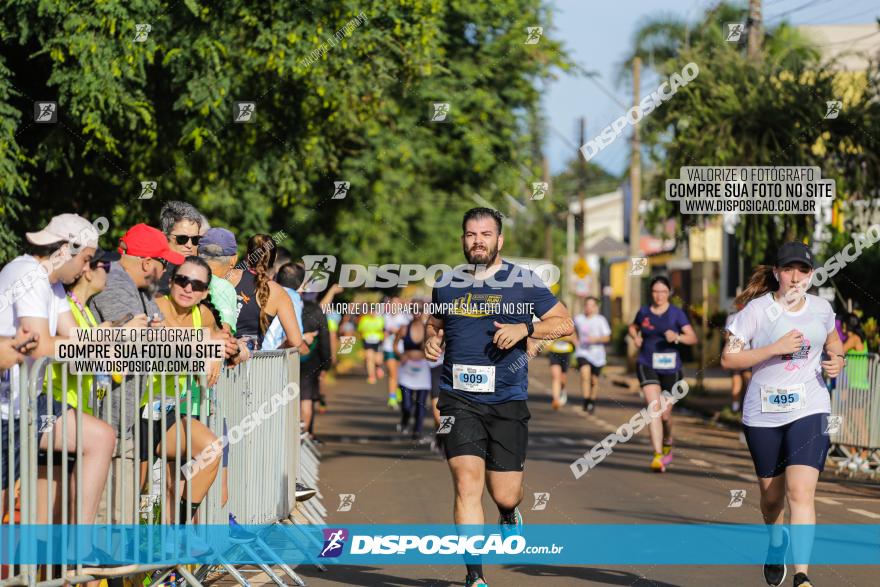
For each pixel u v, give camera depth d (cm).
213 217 2062
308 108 1794
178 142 1678
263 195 2052
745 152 2286
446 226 3878
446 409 862
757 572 963
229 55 1631
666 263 5097
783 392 862
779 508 881
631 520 1218
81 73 1393
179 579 849
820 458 853
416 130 2817
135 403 755
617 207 8881
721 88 2294
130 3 1397
